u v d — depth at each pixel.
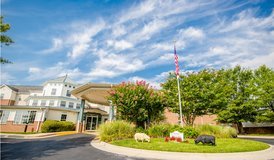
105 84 20.72
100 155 8.91
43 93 41.03
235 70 33.72
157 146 10.45
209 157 8.51
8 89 45.38
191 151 9.29
